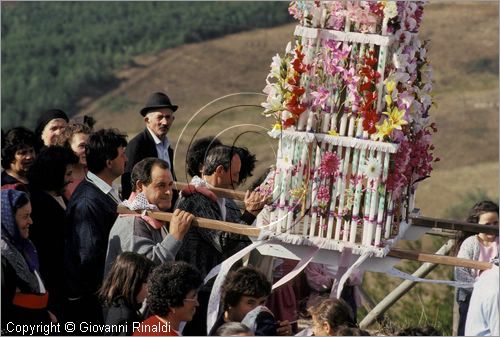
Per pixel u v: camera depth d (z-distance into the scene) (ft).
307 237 59.67
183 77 332.19
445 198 249.75
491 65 321.93
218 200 63.93
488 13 349.41
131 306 53.88
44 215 60.29
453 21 344.28
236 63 338.95
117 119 314.35
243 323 54.19
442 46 332.80
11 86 334.85
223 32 358.84
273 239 59.98
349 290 68.54
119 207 59.31
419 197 248.73
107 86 332.19
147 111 74.84
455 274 72.38
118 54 349.61
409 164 64.13
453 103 299.99
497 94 304.09
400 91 59.57
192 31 358.02
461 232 72.43
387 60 59.77
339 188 59.21
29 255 56.13
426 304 94.07
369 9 58.08
